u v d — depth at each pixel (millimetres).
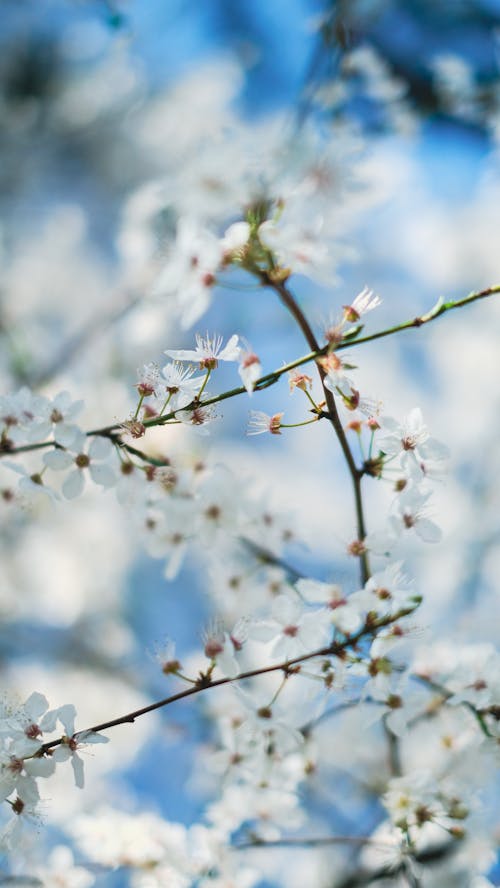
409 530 941
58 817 1155
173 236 1082
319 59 1208
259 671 940
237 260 880
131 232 1267
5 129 2027
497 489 1731
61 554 1529
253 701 956
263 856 1133
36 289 1744
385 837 1043
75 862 1055
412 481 938
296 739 959
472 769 1014
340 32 1210
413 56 1734
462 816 988
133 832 1060
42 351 1540
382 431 937
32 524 1454
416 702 961
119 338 1400
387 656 970
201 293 879
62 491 940
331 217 901
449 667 1003
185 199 870
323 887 1129
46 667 1479
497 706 976
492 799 1054
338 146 888
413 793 989
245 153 870
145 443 1075
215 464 939
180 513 936
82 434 938
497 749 980
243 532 959
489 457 1777
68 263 1801
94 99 2021
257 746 979
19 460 993
